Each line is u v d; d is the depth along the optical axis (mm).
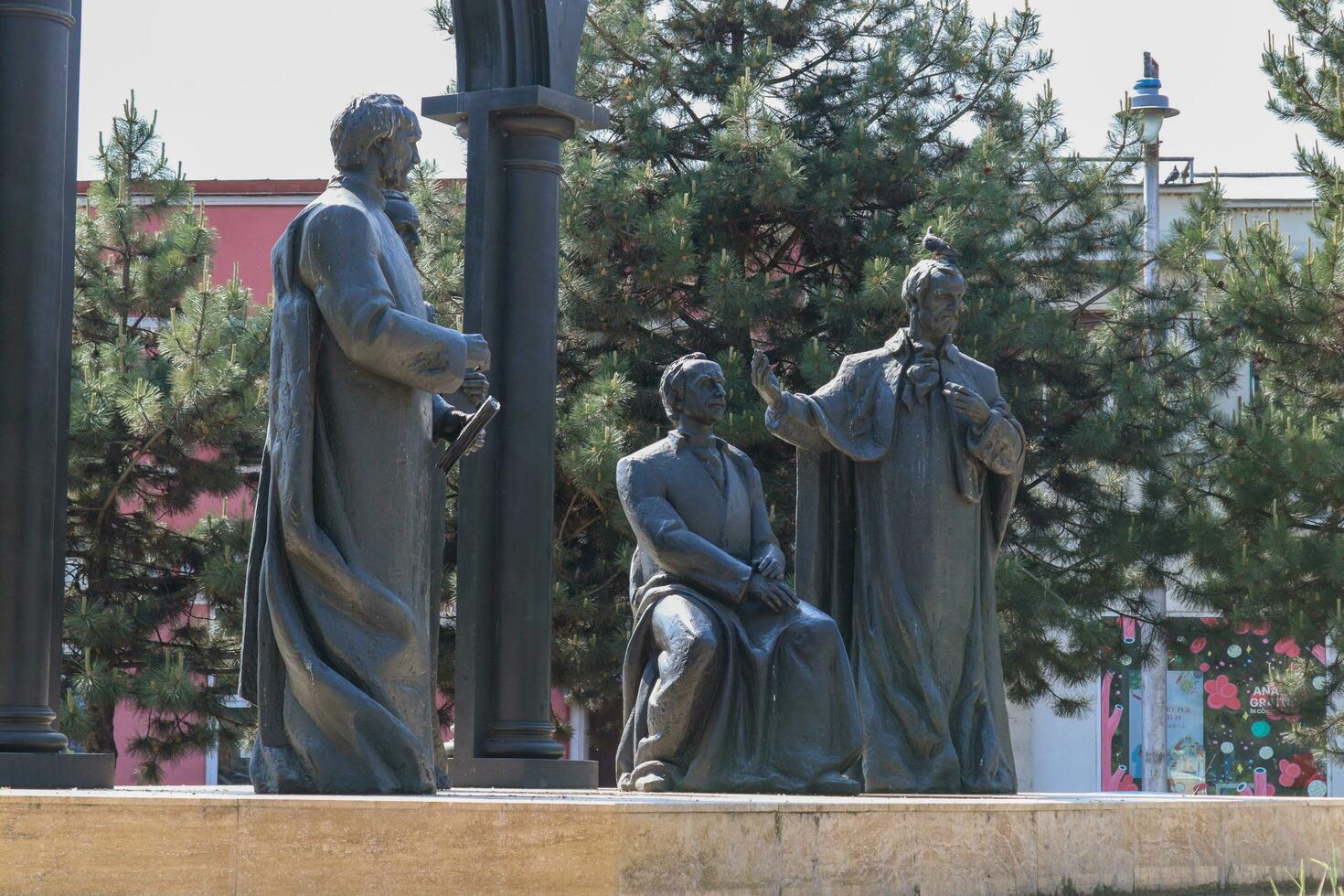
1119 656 22578
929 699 10438
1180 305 22719
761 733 9680
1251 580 19812
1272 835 9875
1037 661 22141
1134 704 30719
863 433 10719
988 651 10797
